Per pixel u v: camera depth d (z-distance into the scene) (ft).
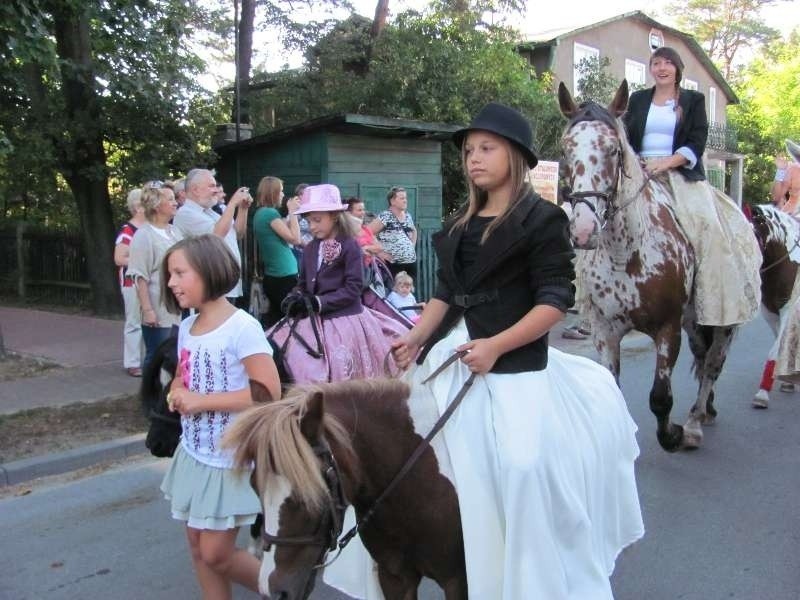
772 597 12.76
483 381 8.59
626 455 10.00
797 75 115.03
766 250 23.76
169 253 9.72
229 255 9.82
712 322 17.72
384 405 8.04
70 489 17.90
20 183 49.47
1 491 17.83
